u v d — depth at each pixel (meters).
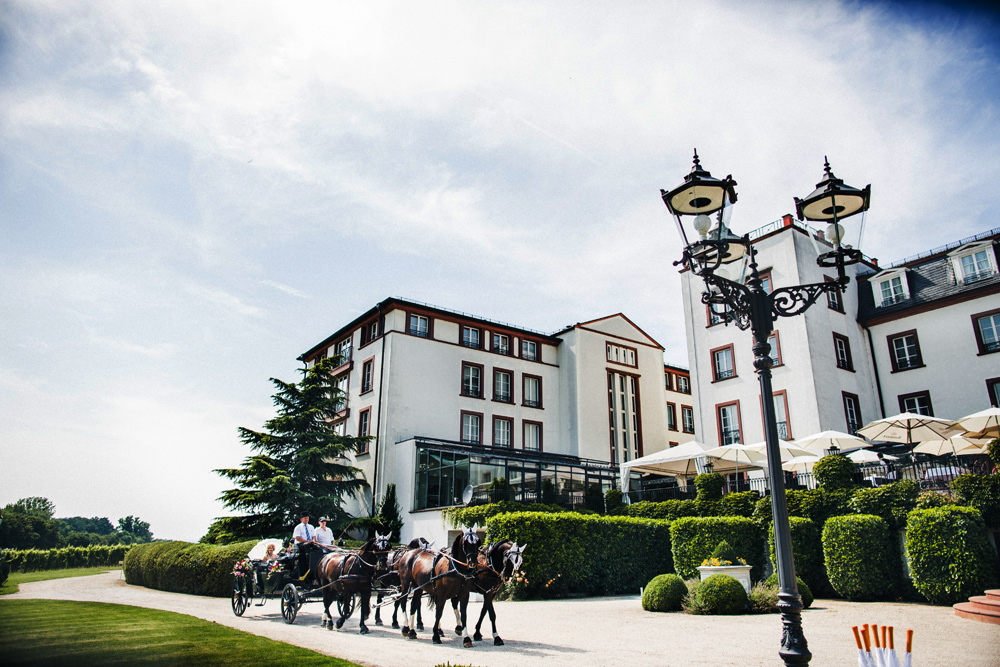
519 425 39.97
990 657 9.10
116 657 8.74
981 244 27.45
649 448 44.00
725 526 20.02
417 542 13.34
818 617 13.94
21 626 11.67
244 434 31.89
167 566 25.27
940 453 22.00
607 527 22.28
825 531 17.81
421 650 10.26
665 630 12.58
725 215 8.80
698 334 33.03
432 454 32.22
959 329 27.69
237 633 11.19
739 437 30.17
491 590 11.16
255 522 29.83
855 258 8.84
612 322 45.09
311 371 34.00
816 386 27.55
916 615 13.74
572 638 11.65
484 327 40.59
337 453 32.88
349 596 13.11
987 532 15.62
